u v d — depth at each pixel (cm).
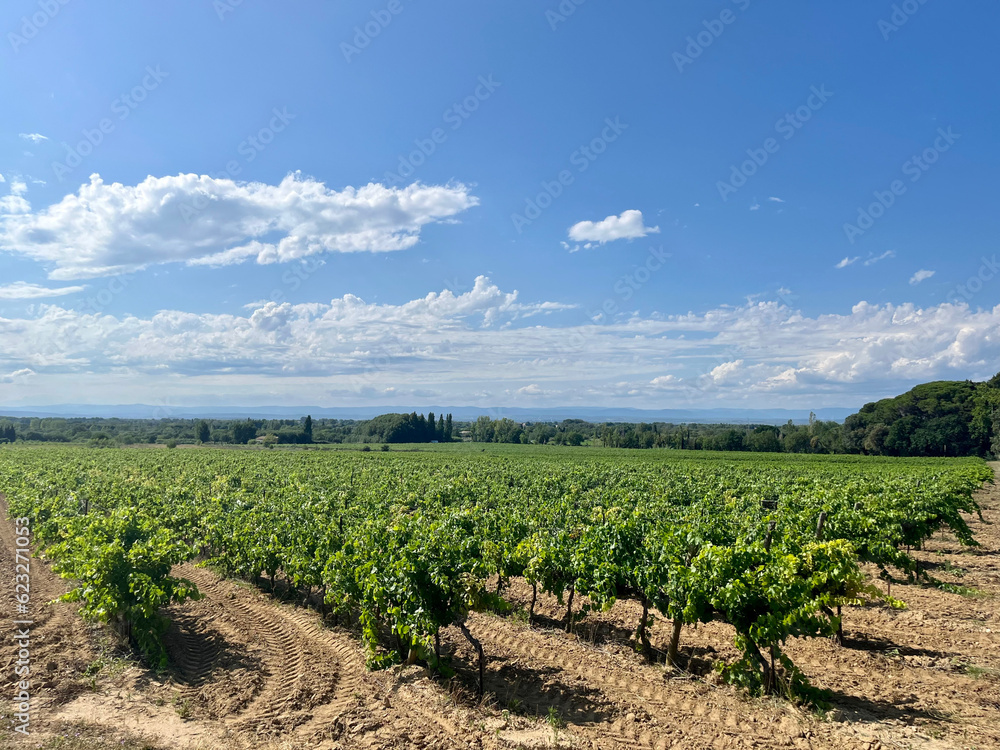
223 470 4284
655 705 906
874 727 821
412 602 991
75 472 3409
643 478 3362
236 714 888
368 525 1470
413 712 887
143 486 2788
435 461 5844
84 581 1254
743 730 824
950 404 10019
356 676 1030
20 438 10962
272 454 7069
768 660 1070
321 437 13338
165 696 945
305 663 1090
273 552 1573
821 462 6650
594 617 1367
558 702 925
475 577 1026
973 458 8162
